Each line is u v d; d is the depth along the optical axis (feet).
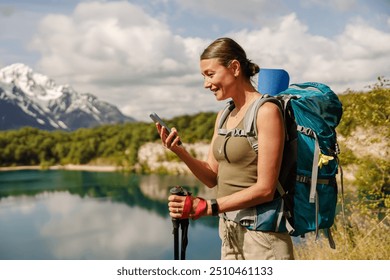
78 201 287.28
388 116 21.45
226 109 7.03
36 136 525.34
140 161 401.90
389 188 21.79
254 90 6.66
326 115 7.01
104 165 448.24
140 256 167.22
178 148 6.99
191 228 168.76
